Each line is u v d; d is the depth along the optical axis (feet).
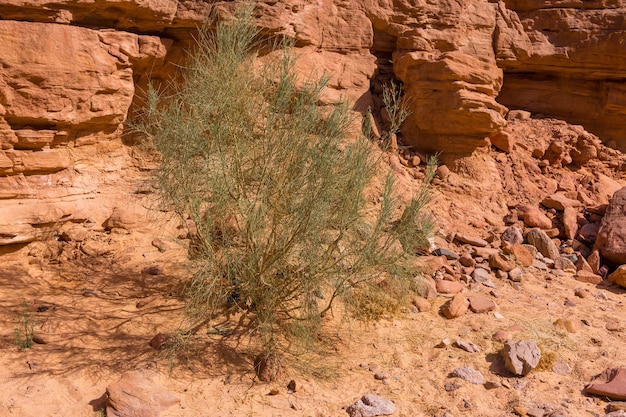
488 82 25.53
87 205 20.88
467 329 17.83
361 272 16.83
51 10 19.47
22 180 19.62
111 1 20.06
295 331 16.35
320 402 14.57
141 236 20.77
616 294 20.85
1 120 18.95
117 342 16.05
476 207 24.88
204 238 16.17
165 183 17.52
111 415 13.43
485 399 14.98
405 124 26.84
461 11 27.68
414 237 17.92
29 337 15.78
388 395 14.97
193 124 16.76
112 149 21.90
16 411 13.52
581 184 27.04
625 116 29.35
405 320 18.17
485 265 21.56
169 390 14.49
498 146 27.25
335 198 16.20
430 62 25.53
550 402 14.87
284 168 16.33
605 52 28.07
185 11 21.66
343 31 26.48
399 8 27.09
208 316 17.11
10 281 18.30
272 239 16.52
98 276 18.97
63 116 19.85
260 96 17.38
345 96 25.71
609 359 16.70
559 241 23.77
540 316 18.84
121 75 21.09
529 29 28.81
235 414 13.92
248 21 18.20
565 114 29.89
